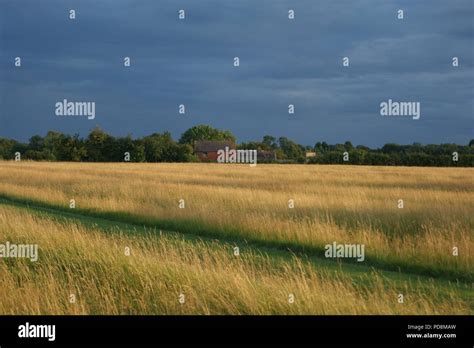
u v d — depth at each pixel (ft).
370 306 26.94
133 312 28.60
